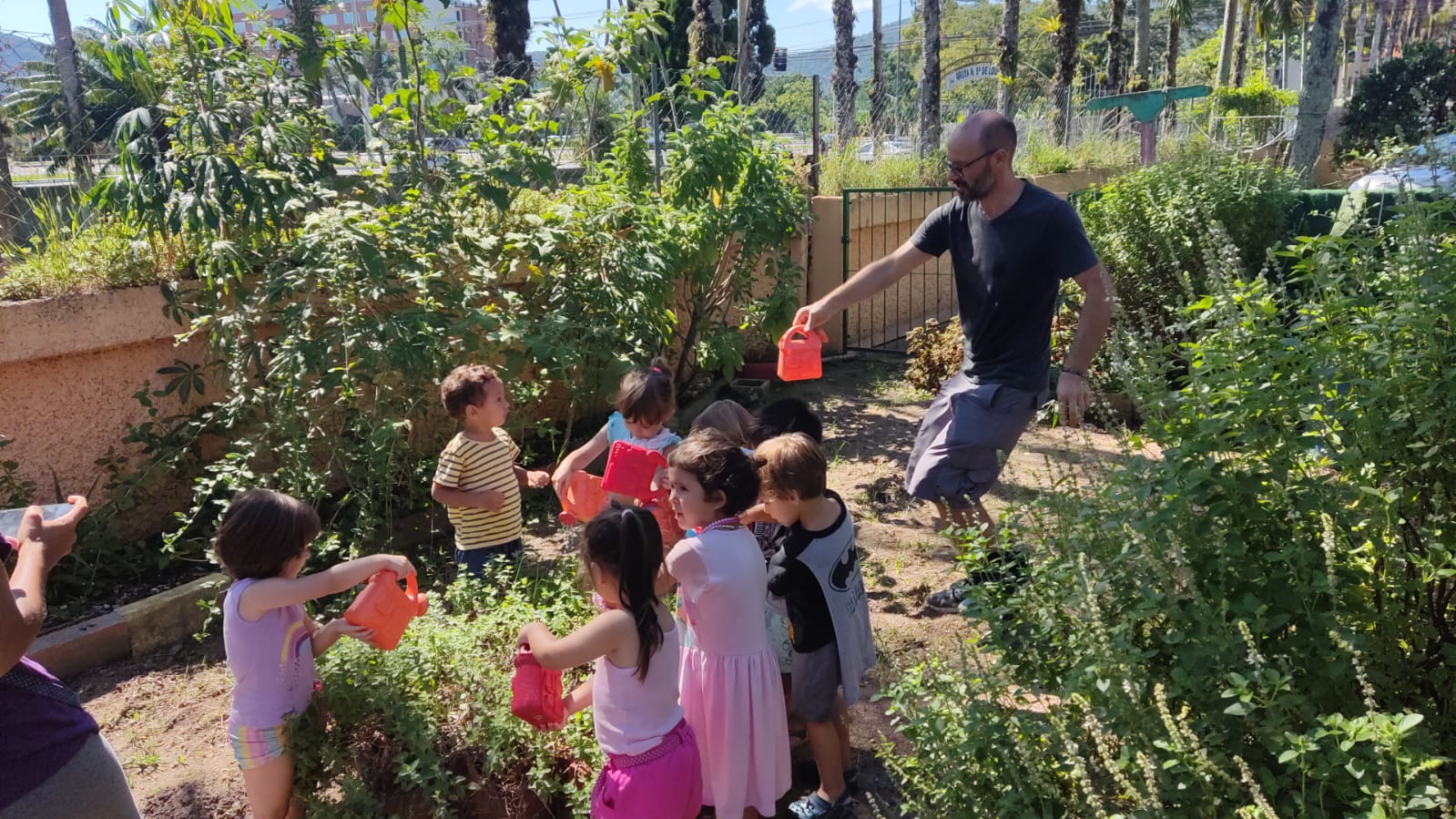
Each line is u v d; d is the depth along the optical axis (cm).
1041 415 444
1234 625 195
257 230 492
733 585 265
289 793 284
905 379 833
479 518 406
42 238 507
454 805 288
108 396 486
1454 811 168
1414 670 209
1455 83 1596
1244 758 196
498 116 572
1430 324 214
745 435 358
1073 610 220
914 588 439
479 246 536
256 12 535
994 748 223
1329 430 218
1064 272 361
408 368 443
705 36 1369
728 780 272
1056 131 1576
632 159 711
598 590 258
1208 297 242
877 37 2458
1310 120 1166
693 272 708
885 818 278
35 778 192
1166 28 4981
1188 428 227
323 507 521
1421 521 222
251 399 484
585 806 280
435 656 308
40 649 383
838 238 929
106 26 480
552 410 671
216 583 430
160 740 347
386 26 598
